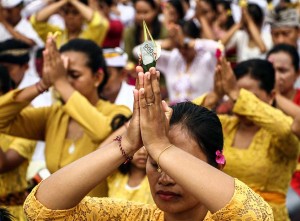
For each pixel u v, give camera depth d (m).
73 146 5.07
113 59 6.45
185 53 8.82
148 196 5.05
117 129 4.85
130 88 6.52
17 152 5.50
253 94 5.12
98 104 5.23
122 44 10.95
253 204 2.98
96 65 5.16
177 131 3.17
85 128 4.86
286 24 8.38
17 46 6.73
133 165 5.12
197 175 2.97
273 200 5.16
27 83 6.98
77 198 3.14
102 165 3.11
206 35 10.14
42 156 5.83
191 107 3.24
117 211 3.33
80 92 5.14
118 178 5.17
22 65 6.77
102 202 3.33
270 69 5.37
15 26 9.78
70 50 5.14
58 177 3.14
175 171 2.99
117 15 11.28
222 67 4.99
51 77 4.88
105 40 9.91
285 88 6.61
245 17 9.91
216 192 2.96
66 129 5.11
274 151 5.12
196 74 8.79
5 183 5.54
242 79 5.35
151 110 3.03
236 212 2.95
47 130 5.16
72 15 7.91
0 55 6.68
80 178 3.11
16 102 4.93
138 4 10.31
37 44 9.43
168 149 3.03
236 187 2.99
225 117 5.34
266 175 5.13
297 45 8.56
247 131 5.24
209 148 3.19
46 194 3.14
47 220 3.14
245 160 5.15
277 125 4.98
